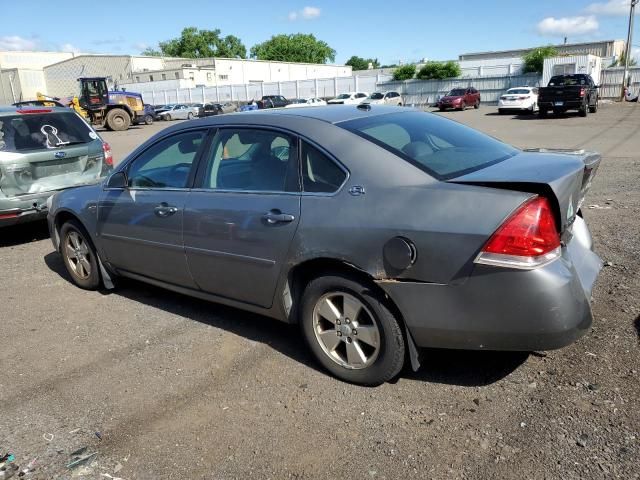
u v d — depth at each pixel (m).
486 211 2.63
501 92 42.94
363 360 3.15
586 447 2.54
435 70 47.97
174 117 45.50
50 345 4.06
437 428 2.78
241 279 3.60
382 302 2.97
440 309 2.77
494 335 2.70
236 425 2.94
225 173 3.71
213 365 3.60
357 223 2.95
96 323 4.41
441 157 3.16
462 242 2.65
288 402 3.12
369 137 3.19
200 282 3.94
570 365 3.22
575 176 2.82
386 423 2.86
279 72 74.75
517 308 2.60
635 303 3.94
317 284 3.21
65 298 5.03
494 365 3.31
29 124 6.86
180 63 69.00
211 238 3.68
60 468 2.67
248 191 3.52
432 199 2.78
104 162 7.53
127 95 35.62
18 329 4.38
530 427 2.72
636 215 6.45
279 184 3.38
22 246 7.03
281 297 3.43
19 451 2.82
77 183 7.16
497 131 19.97
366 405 3.03
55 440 2.90
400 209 2.84
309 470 2.56
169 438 2.87
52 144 6.93
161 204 4.04
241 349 3.80
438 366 3.37
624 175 9.20
